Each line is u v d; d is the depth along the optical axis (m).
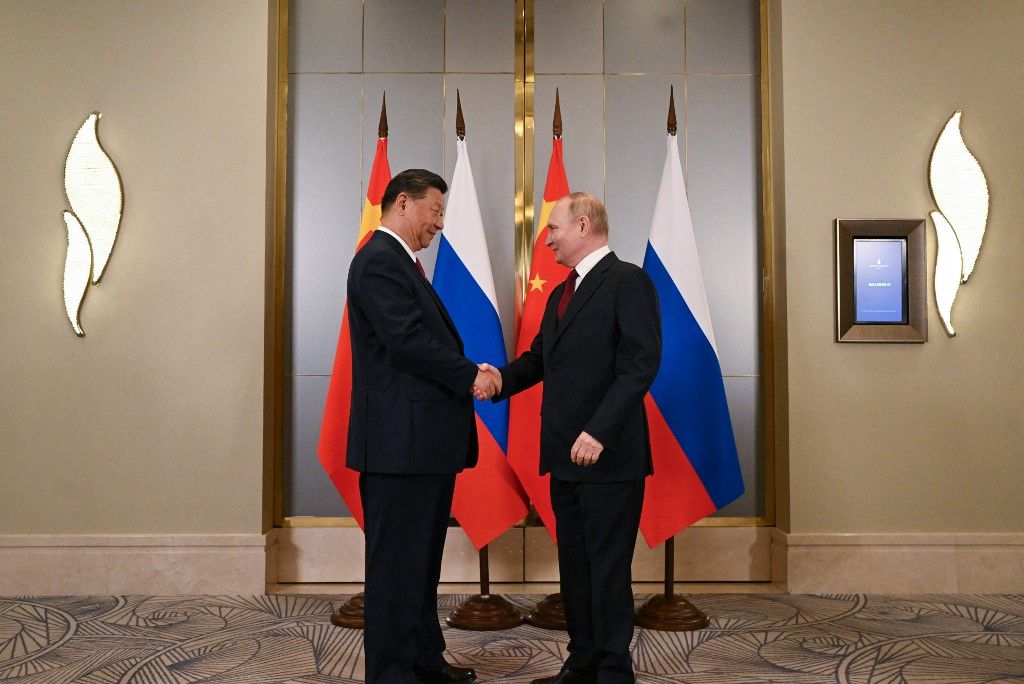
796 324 3.46
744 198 3.71
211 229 3.47
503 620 2.94
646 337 2.16
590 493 2.16
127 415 3.43
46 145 3.49
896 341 3.44
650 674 2.43
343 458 3.11
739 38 3.74
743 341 3.67
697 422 3.07
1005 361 3.46
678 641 2.77
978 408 3.45
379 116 3.70
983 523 3.43
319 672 2.44
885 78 3.53
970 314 3.47
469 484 3.09
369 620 2.15
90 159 3.47
